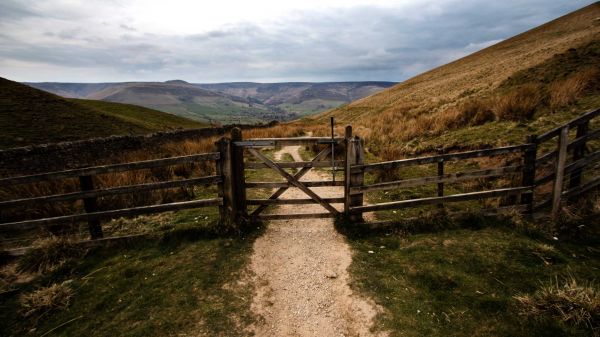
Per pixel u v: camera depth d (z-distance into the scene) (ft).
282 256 15.46
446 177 17.46
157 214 20.47
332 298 12.34
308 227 18.39
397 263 14.07
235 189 18.13
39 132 76.79
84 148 53.11
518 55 115.55
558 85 34.60
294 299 12.38
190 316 11.37
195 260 14.93
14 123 76.59
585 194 17.57
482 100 44.73
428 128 41.91
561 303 10.32
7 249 16.05
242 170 17.97
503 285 11.96
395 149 34.37
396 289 12.33
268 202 18.42
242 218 18.15
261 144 17.54
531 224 16.21
